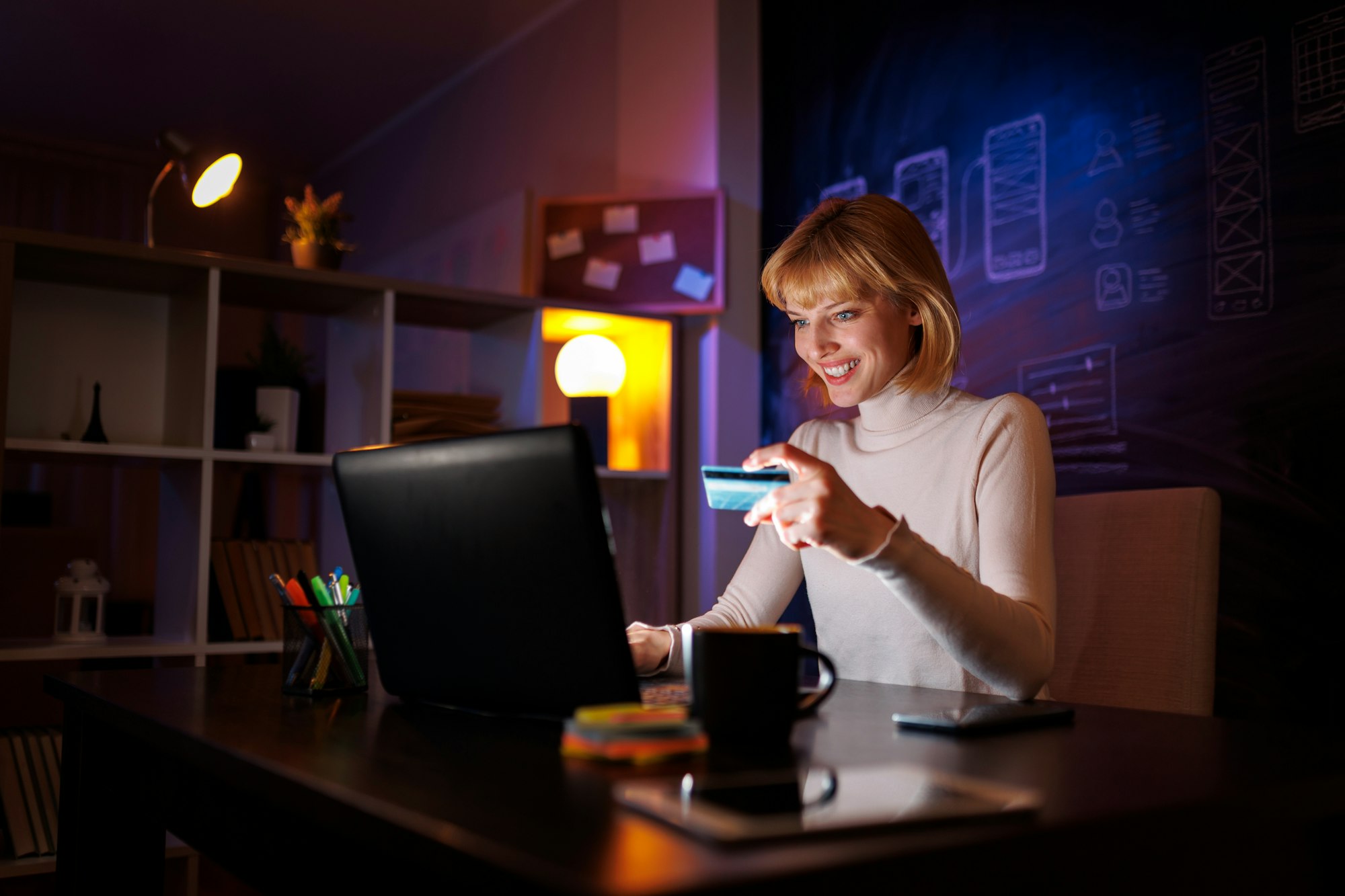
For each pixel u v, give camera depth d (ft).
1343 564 5.68
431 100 15.19
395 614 3.13
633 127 10.97
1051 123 7.49
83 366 8.33
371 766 2.28
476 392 10.27
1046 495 4.30
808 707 2.87
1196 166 6.58
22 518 12.39
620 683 2.58
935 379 4.85
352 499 3.19
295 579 3.54
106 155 16.90
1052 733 2.76
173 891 7.09
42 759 7.04
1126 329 6.90
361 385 8.95
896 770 2.06
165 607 8.41
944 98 8.33
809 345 4.99
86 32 13.05
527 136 12.94
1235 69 6.40
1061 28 7.48
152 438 8.59
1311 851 2.15
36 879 6.95
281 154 17.49
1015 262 7.69
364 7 12.48
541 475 2.56
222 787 3.06
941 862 1.60
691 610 9.86
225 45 13.44
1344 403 5.74
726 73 10.08
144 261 7.64
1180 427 6.54
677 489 9.92
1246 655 6.08
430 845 1.72
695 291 9.86
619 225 10.17
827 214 4.89
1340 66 5.89
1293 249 6.05
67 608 7.99
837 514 3.05
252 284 8.42
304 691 3.48
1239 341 6.27
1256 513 6.11
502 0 12.26
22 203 16.31
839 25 9.39
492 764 2.30
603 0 11.76
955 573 3.28
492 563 2.74
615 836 1.67
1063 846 1.73
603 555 2.52
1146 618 4.66
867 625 4.74
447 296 8.87
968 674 4.44
